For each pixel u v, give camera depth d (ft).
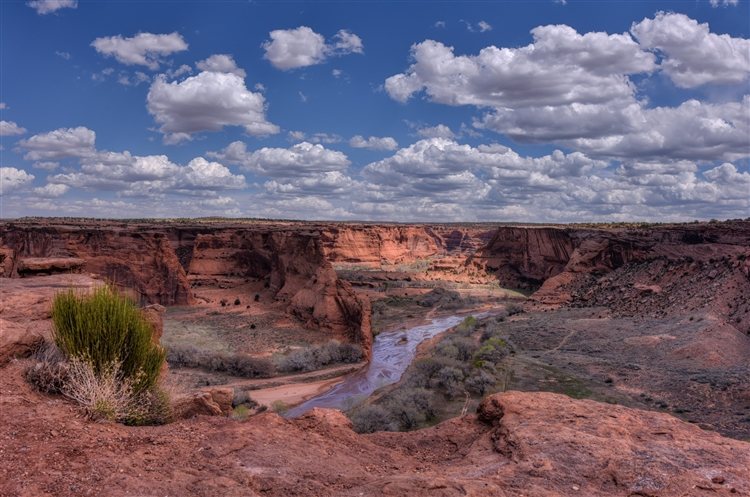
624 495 19.11
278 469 20.38
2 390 23.99
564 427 25.12
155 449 20.86
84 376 25.08
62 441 19.88
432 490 18.16
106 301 28.17
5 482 16.38
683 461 21.49
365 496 17.99
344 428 27.30
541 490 19.04
